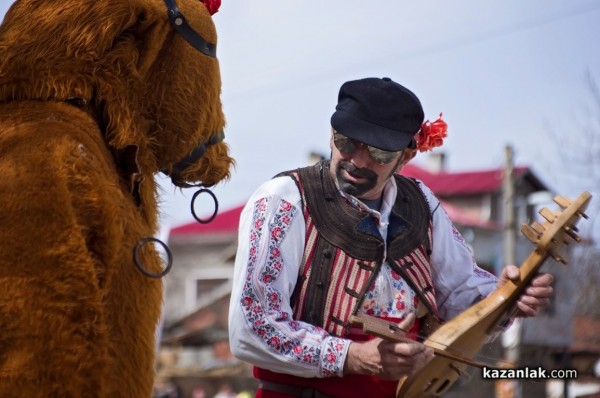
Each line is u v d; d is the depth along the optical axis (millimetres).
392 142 2939
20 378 2229
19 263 2283
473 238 19828
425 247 3164
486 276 3309
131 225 2523
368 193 3027
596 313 13656
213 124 2857
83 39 2605
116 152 2646
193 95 2779
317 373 2840
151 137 2736
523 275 3057
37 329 2252
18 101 2574
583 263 13750
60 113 2539
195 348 19453
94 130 2566
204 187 2930
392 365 2719
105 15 2629
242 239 2977
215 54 2857
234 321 2902
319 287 2953
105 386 2338
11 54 2580
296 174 3059
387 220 3076
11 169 2367
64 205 2346
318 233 2982
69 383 2260
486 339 3102
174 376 18062
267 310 2877
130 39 2693
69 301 2289
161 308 2631
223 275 25344
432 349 2746
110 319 2420
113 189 2475
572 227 3064
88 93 2600
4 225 2305
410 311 3049
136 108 2691
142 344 2482
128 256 2488
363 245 2994
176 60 2762
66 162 2402
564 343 13414
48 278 2285
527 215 20484
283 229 2945
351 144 2957
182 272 25672
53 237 2312
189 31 2768
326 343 2840
